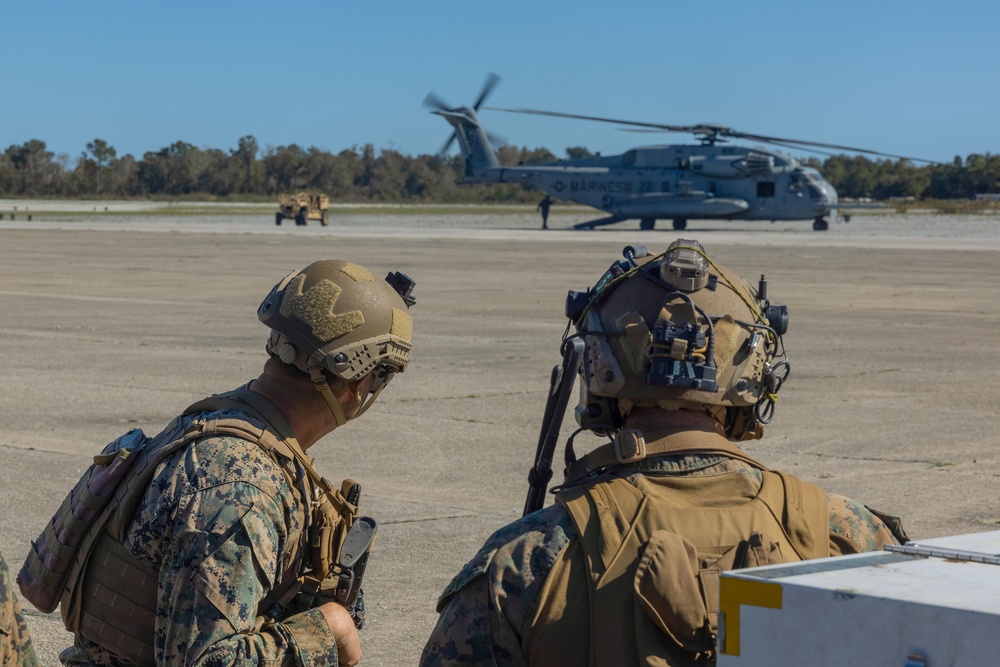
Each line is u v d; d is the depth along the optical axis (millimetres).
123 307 18000
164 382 10625
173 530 1993
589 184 59438
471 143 65312
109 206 121750
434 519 6078
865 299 20500
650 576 1642
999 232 58312
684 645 1628
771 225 75375
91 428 8445
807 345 13977
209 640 1904
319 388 2182
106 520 2078
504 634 1700
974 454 7793
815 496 1841
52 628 4406
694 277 1870
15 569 5102
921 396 10242
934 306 19203
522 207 130125
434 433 8422
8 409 9164
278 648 1979
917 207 119688
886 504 6387
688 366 1821
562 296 20703
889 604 1257
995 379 11281
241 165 165375
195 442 2068
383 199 167000
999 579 1334
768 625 1354
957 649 1211
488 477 7074
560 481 6996
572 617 1669
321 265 2242
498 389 10438
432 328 15516
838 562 1433
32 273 25734
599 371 1879
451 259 32812
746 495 1797
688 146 58438
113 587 2064
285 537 2061
